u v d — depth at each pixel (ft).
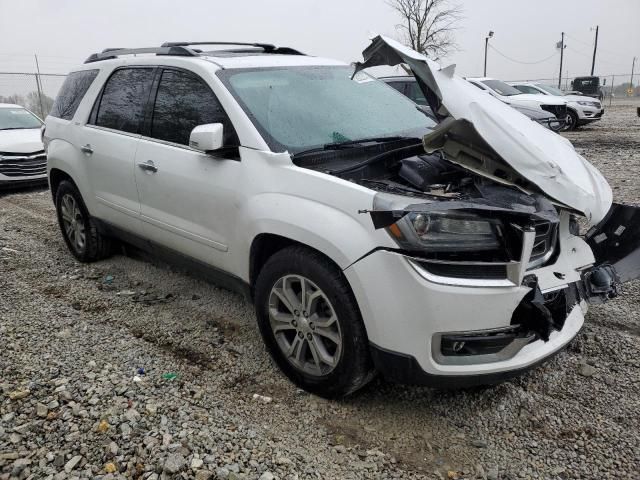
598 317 13.38
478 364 8.97
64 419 9.39
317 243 9.48
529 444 9.20
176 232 13.15
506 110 11.34
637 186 26.27
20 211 26.09
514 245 8.81
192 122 12.59
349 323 9.37
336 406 10.18
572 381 10.89
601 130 54.60
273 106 11.99
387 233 8.75
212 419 9.57
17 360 11.35
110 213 15.60
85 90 16.80
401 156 11.32
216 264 12.35
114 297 15.01
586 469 8.61
